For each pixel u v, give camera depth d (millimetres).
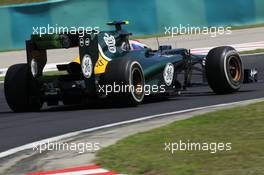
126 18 73688
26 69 32344
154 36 73750
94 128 24312
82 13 72688
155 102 33156
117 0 73500
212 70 34250
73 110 31797
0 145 21953
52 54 70500
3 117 30578
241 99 31375
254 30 73250
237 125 22000
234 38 69312
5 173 17531
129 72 30344
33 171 17516
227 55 34406
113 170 16859
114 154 18625
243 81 38312
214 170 15898
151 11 73938
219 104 29594
